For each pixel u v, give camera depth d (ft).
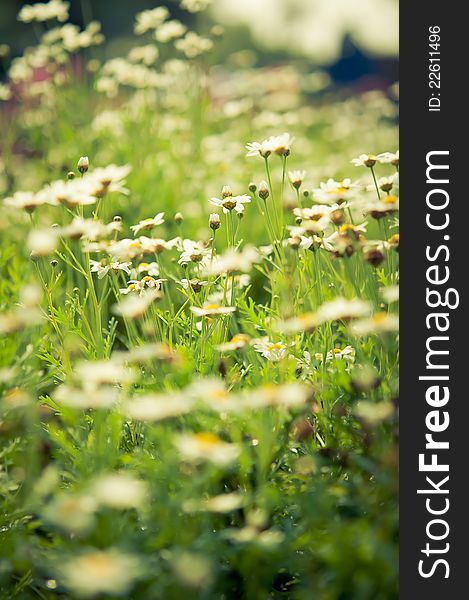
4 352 8.39
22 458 7.89
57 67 17.66
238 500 6.48
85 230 8.57
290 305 8.90
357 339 8.41
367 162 9.30
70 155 15.47
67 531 6.62
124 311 8.13
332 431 7.98
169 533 6.23
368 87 30.99
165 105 17.95
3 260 11.64
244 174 15.49
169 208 14.74
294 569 6.52
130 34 43.42
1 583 6.82
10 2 34.96
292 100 21.56
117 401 7.80
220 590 6.63
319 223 8.96
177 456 6.86
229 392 8.09
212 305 8.45
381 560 6.05
